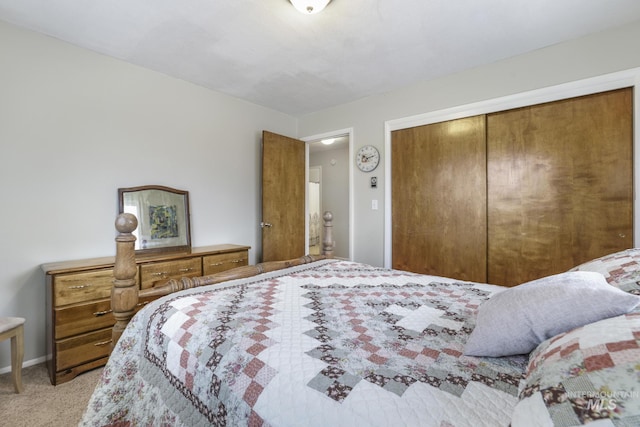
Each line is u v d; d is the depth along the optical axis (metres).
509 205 2.58
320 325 1.05
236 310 1.18
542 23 2.05
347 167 6.12
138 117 2.66
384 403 0.64
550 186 2.39
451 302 1.32
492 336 0.82
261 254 3.71
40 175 2.16
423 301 1.33
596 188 2.21
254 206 3.66
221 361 0.88
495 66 2.59
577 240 2.29
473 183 2.76
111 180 2.50
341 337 0.96
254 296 1.37
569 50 2.27
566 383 0.50
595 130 2.21
